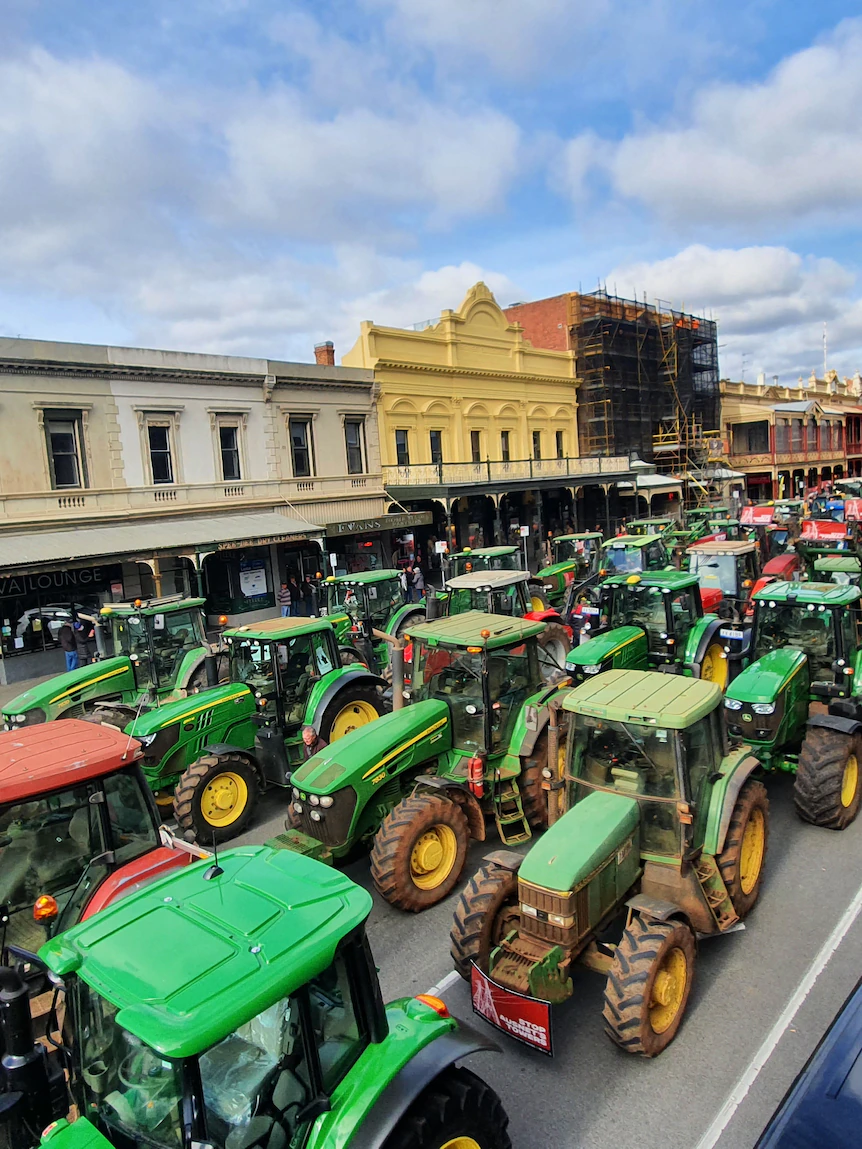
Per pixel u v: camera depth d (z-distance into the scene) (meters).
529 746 8.30
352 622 15.15
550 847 5.65
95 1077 3.61
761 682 8.65
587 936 5.54
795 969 6.29
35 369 20.95
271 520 25.28
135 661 12.61
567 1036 5.84
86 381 22.03
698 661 11.73
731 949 6.62
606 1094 5.20
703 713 6.17
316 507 27.86
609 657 10.80
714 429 52.72
